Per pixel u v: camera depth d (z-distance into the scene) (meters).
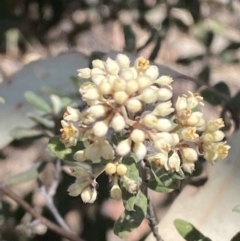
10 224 0.18
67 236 0.14
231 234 0.12
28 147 0.24
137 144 0.09
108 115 0.09
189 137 0.10
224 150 0.10
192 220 0.13
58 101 0.15
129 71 0.09
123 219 0.10
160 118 0.10
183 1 0.22
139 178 0.10
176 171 0.10
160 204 0.20
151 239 0.13
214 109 0.19
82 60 0.17
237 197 0.13
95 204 0.19
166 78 0.10
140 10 0.23
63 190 0.18
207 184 0.13
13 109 0.16
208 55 0.20
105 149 0.09
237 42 0.20
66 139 0.10
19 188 0.22
